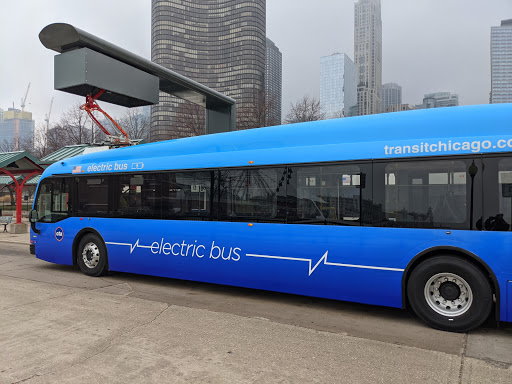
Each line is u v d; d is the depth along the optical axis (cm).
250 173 639
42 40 988
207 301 639
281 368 376
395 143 530
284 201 605
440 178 503
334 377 357
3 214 2931
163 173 737
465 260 482
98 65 1012
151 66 1134
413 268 518
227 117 1508
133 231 768
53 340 446
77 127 3238
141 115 3528
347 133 570
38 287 726
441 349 432
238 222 644
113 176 805
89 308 582
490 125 486
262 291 714
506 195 470
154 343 438
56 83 1030
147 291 707
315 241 575
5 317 532
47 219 898
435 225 501
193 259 690
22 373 360
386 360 398
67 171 874
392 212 527
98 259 824
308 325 516
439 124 512
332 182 569
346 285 553
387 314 572
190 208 700
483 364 390
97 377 353
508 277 462
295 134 611
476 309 475
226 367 376
